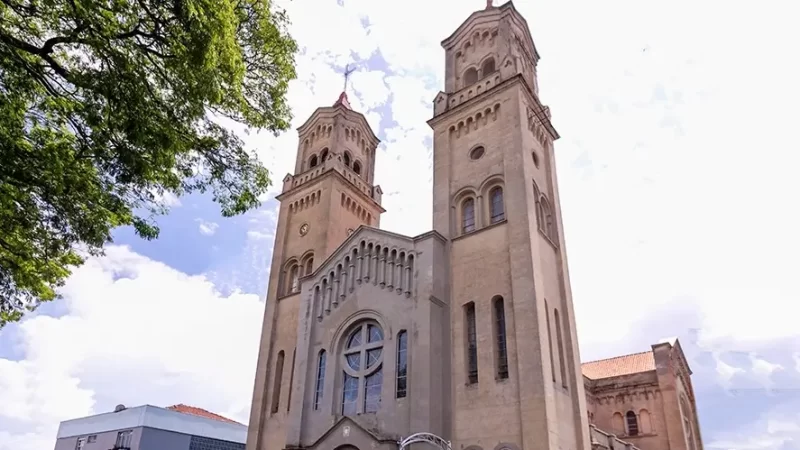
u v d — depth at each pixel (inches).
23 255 687.7
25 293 769.6
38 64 506.6
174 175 639.8
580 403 1112.2
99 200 614.2
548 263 1222.9
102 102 521.0
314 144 1902.1
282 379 1487.5
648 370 1904.5
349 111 1931.6
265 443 1422.2
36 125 536.4
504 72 1406.3
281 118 718.5
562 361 1138.7
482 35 1593.3
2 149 493.7
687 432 1924.2
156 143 556.7
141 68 533.6
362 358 1224.8
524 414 983.6
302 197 1770.4
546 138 1438.2
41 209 608.1
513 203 1202.6
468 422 1052.5
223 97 605.3
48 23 490.9
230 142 678.5
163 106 563.8
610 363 2139.5
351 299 1310.3
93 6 475.8
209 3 510.3
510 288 1122.7
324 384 1251.2
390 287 1240.8
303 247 1663.4
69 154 549.0
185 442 2289.6
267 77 696.4
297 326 1525.6
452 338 1156.5
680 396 1915.6
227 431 2486.5
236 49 574.9
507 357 1065.5
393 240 1295.5
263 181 718.5
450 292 1208.8
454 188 1352.1
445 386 1095.6
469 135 1398.9
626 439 1831.9
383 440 1032.8
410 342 1137.4
